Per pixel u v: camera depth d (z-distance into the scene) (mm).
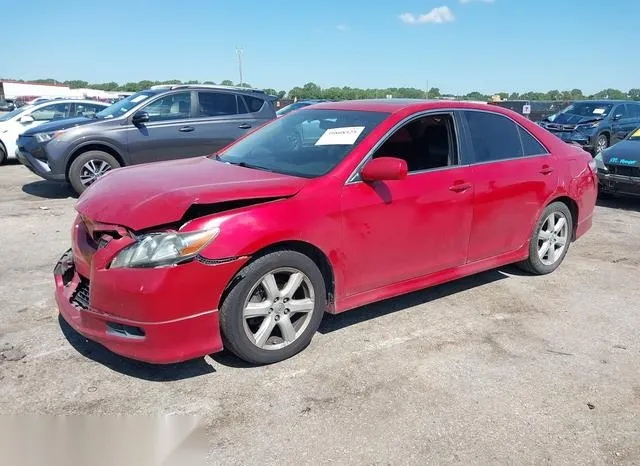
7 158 13430
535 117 21703
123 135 8828
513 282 5234
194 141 9359
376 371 3549
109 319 3141
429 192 4094
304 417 3053
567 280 5328
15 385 3275
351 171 3742
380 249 3898
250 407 3131
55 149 8586
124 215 3186
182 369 3502
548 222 5277
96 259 3178
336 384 3385
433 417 3082
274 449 2793
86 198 3639
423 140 4234
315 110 4727
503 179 4641
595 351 3910
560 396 3328
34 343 3785
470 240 4512
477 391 3354
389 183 3902
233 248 3180
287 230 3369
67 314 3455
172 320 3080
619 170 8883
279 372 3502
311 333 3713
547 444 2887
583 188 5484
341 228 3646
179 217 3098
